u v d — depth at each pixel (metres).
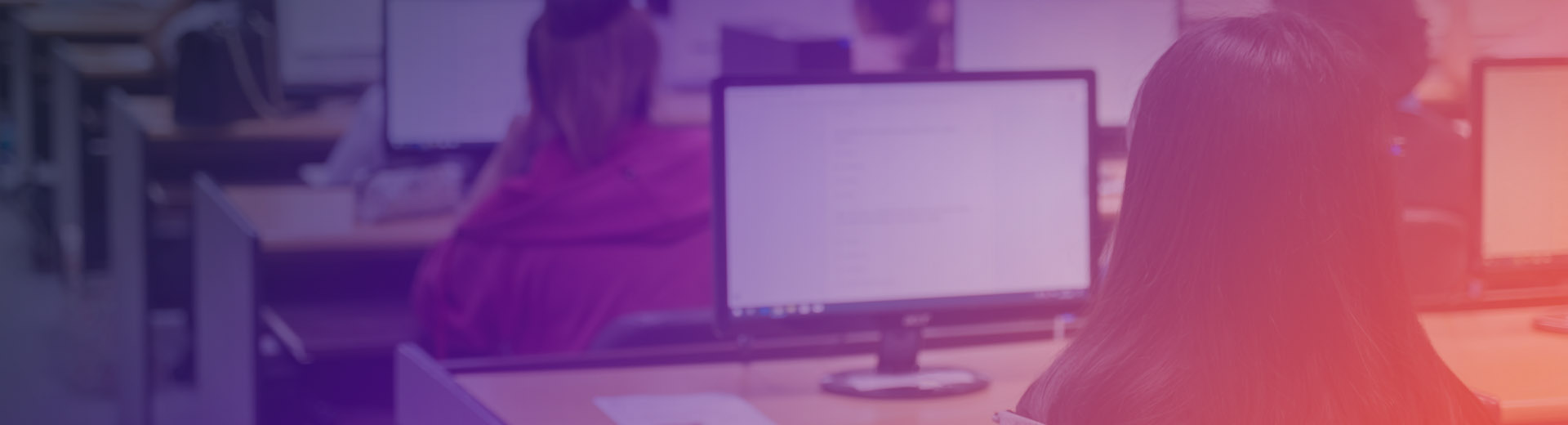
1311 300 0.88
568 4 2.14
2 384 4.55
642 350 1.77
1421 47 1.96
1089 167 1.68
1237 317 0.88
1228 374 0.88
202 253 3.20
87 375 4.66
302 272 3.34
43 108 7.10
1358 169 0.88
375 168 3.24
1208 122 0.89
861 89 1.62
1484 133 1.83
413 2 3.08
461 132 3.15
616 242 2.12
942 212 1.65
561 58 2.13
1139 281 0.92
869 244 1.63
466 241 2.20
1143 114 0.93
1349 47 0.92
